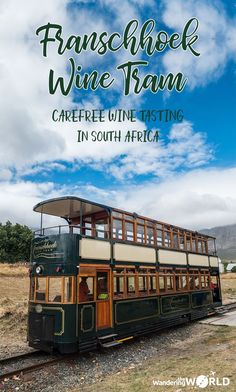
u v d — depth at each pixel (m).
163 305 15.20
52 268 11.27
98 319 11.46
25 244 53.06
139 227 14.63
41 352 11.51
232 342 11.81
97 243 12.02
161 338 13.85
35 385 8.45
